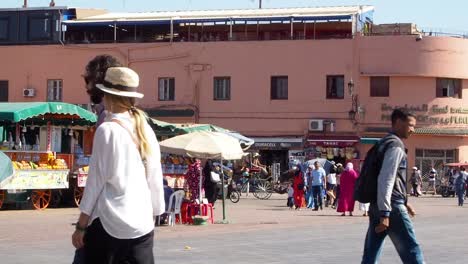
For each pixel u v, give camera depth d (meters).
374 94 49.34
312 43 49.69
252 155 46.88
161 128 33.66
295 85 49.84
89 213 5.86
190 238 17.86
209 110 50.75
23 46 53.12
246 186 43.66
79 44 52.22
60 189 27.33
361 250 15.48
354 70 49.16
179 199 21.97
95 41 53.12
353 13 50.00
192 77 50.88
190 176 22.72
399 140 9.17
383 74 48.72
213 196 24.17
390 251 15.30
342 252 15.09
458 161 50.12
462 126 49.84
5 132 28.12
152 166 6.04
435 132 49.09
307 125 49.59
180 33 53.72
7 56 53.41
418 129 48.94
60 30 53.00
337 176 33.03
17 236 17.64
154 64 51.44
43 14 53.31
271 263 13.34
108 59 7.00
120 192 5.83
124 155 5.84
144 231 5.91
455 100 49.72
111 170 5.80
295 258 14.06
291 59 49.94
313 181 30.58
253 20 50.88
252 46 50.38
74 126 29.22
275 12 52.53
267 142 49.81
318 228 21.19
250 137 50.28
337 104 49.34
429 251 15.49
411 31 50.00
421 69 48.56
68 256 13.98
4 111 24.84
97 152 5.83
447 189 48.06
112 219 5.80
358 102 49.09
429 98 49.12
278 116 50.03
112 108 6.09
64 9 53.25
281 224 22.53
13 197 25.97
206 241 17.14
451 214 28.53
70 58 52.34
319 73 49.59
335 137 49.25
